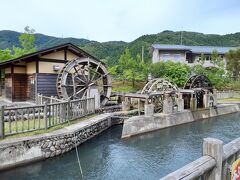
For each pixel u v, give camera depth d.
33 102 15.48
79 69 16.41
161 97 17.19
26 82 16.61
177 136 13.66
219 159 2.61
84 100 12.79
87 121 11.88
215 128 15.97
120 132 13.66
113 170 8.62
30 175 7.64
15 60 14.77
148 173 8.44
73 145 9.59
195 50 37.19
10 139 7.67
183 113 17.53
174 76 26.97
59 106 10.12
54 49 15.45
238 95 30.17
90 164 8.96
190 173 2.24
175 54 35.94
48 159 8.38
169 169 8.83
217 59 34.19
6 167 7.27
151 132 14.38
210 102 20.92
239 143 3.24
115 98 20.84
